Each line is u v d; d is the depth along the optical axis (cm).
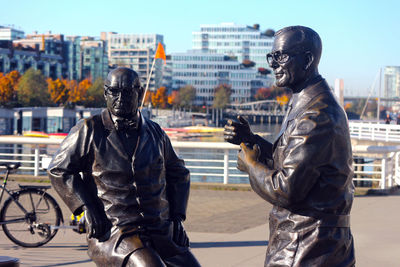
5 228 688
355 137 3522
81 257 634
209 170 3450
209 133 10681
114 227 330
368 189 1157
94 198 340
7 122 7431
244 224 835
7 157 3005
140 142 340
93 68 16712
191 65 19138
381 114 13112
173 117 13288
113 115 343
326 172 272
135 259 319
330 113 271
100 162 335
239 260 622
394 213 914
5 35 17412
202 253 653
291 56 285
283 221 285
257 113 18600
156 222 339
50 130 7938
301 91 287
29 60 14150
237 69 19338
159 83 18138
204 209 975
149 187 338
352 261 292
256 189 283
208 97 19088
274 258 287
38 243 686
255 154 291
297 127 272
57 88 10531
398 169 1359
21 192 696
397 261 614
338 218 279
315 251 276
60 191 338
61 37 16588
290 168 267
